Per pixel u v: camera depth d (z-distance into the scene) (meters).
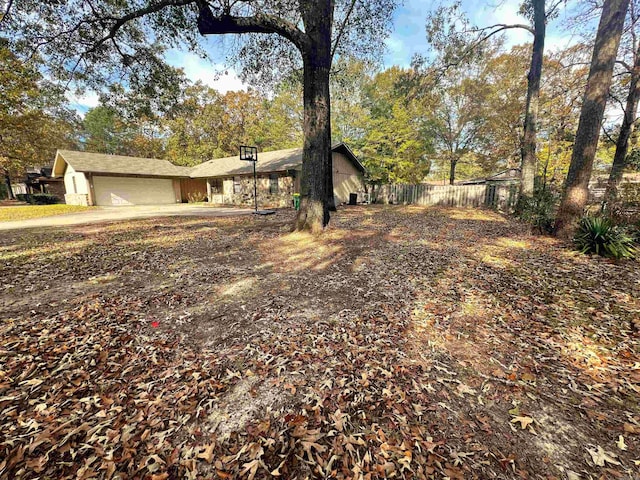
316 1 6.16
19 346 2.66
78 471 1.51
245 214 12.93
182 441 1.71
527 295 3.78
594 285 3.99
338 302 3.65
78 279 4.51
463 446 1.67
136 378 2.27
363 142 21.33
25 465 1.54
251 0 6.54
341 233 7.71
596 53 5.48
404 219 10.70
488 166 21.75
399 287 4.12
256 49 8.92
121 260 5.53
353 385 2.18
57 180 22.92
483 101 19.66
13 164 19.20
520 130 17.52
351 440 1.71
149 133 30.11
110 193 18.28
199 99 27.55
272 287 4.16
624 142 9.47
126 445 1.67
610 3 5.19
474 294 3.85
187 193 22.66
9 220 11.15
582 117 5.87
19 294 3.91
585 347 2.63
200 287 4.17
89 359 2.49
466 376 2.29
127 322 3.16
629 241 5.30
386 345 2.71
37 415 1.88
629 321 3.04
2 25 6.64
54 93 8.76
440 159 23.95
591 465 1.54
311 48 6.33
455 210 13.79
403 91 12.73
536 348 2.64
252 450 1.65
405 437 1.73
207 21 5.97
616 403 1.98
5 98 14.98
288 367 2.40
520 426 1.81
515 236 7.23
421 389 2.14
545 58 14.19
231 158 21.91
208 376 2.29
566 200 6.33
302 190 7.32
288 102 22.59
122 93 8.86
